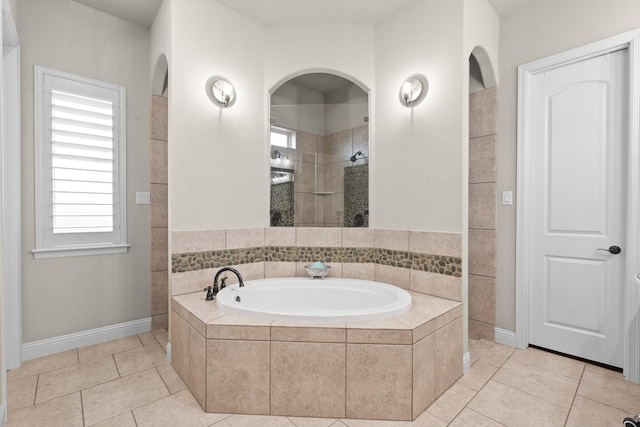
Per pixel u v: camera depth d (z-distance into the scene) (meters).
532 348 2.47
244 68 2.61
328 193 2.84
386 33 2.57
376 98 2.64
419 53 2.35
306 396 1.66
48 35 2.33
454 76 2.16
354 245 2.69
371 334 1.64
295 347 1.66
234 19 2.54
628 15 2.01
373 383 1.64
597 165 2.17
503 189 2.54
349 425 1.60
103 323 2.59
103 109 2.56
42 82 2.29
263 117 2.74
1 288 1.56
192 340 1.85
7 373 2.07
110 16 2.59
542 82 2.38
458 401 1.81
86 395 1.84
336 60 2.68
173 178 2.25
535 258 2.44
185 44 2.28
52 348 2.35
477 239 2.67
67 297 2.43
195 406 1.75
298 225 2.88
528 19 2.41
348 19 2.63
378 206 2.62
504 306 2.55
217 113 2.46
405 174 2.44
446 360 1.92
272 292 2.43
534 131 2.42
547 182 2.38
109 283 2.61
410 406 1.64
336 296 2.46
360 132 2.75
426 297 2.22
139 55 2.73
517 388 1.93
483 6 2.34
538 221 2.42
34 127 2.27
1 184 1.57
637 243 1.97
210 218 2.44
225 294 2.12
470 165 2.69
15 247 2.15
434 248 2.25
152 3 2.44
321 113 2.88
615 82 2.10
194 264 2.35
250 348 1.68
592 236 2.20
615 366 2.12
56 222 2.37
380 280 2.59
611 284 2.13
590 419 1.65
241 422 1.62
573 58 2.21
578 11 2.20
